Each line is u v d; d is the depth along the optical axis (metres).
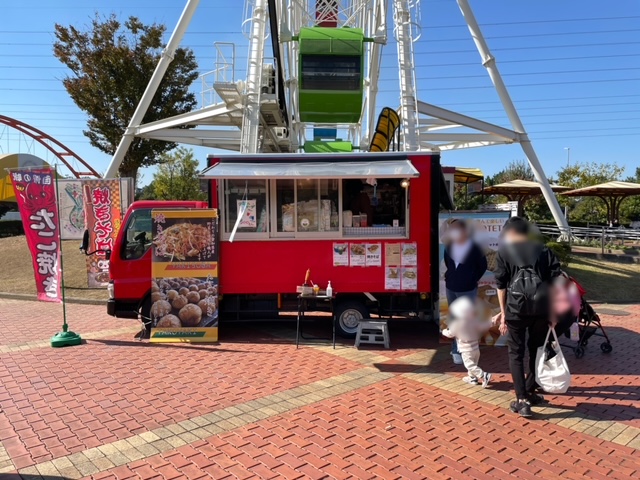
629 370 6.34
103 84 24.53
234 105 15.74
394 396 5.34
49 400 5.23
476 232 6.05
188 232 7.69
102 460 3.92
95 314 10.42
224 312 7.98
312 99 14.66
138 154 25.97
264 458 3.94
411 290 7.68
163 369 6.31
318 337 8.02
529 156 20.38
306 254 7.76
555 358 4.97
